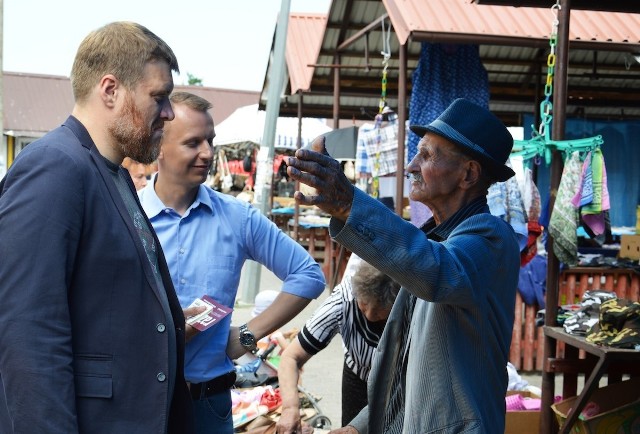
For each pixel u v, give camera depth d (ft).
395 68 33.83
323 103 45.52
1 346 5.48
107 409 5.99
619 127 32.40
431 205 7.34
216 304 8.46
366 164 27.48
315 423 13.70
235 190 64.13
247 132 60.85
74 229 5.84
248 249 9.42
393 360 7.40
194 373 8.61
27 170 5.80
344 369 10.59
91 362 5.98
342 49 31.73
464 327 6.47
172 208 8.87
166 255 8.71
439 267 5.80
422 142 7.15
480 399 6.45
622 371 14.16
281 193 61.67
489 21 22.39
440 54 23.30
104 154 6.47
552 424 13.64
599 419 12.44
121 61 6.33
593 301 13.73
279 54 33.22
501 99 34.81
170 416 6.81
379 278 8.97
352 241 5.67
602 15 24.03
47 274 5.59
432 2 23.08
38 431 5.39
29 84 99.04
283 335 16.25
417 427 6.44
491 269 6.42
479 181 7.09
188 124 8.63
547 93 14.67
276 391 12.94
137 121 6.42
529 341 21.75
